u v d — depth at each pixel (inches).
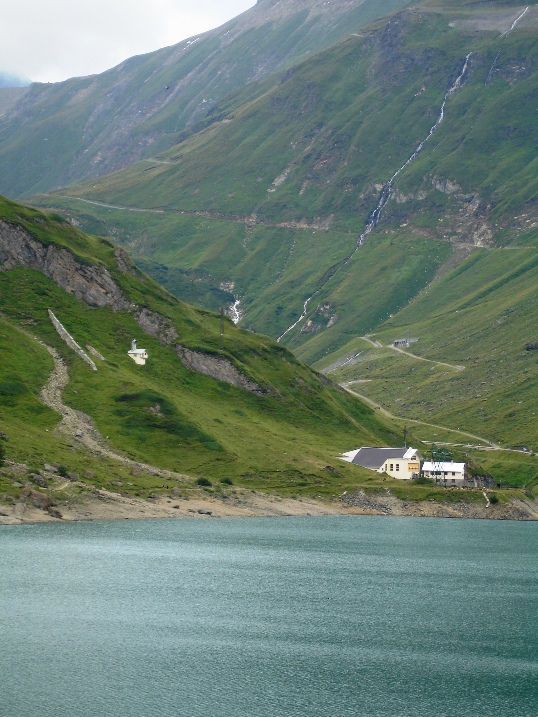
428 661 4899.1
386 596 6343.5
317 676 4584.2
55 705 4057.6
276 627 5388.8
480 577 7224.4
